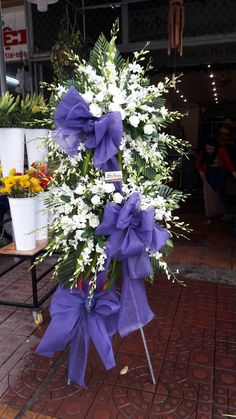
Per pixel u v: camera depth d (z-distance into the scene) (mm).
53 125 1835
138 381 2090
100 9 4852
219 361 2266
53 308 1940
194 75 7594
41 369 2209
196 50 5062
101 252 1697
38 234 2730
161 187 1883
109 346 1842
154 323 2705
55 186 1902
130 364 2238
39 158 2756
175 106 11938
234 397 1971
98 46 1753
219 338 2514
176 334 2561
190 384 2064
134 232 1644
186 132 12008
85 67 1673
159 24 4672
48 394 2002
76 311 1901
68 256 1876
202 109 12430
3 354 2355
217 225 5578
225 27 4340
